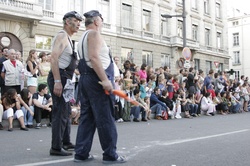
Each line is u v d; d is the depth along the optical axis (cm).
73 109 833
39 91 797
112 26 2319
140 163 360
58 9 1994
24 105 756
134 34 2494
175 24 2892
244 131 696
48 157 399
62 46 405
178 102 1146
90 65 359
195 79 1290
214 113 1354
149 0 2623
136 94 990
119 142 527
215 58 3428
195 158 393
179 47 2831
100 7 2250
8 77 811
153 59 2656
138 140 553
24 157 399
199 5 3219
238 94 1566
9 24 1753
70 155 414
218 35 3556
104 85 344
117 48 2355
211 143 518
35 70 834
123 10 2442
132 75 1092
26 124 764
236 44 4647
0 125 725
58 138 409
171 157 398
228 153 430
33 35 1848
